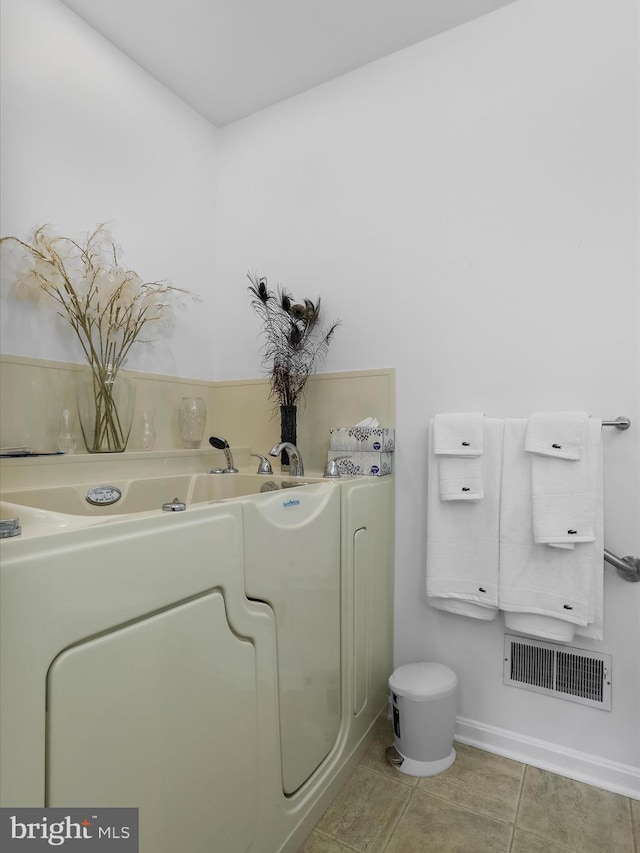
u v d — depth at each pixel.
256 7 1.64
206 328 2.19
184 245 2.07
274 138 2.12
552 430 1.42
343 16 1.68
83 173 1.67
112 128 1.77
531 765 1.50
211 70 1.92
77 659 0.70
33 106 1.52
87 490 1.44
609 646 1.42
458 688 1.66
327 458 1.93
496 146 1.64
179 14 1.67
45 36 1.56
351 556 1.49
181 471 1.84
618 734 1.41
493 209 1.64
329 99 1.99
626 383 1.42
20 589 0.64
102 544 0.75
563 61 1.54
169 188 2.01
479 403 1.64
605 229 1.46
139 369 1.86
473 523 1.55
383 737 1.66
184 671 0.88
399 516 1.78
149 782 0.81
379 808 1.33
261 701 1.08
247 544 1.05
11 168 1.46
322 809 1.30
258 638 1.07
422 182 1.77
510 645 1.57
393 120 1.84
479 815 1.30
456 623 1.67
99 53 1.73
